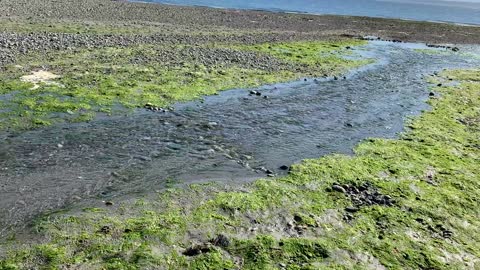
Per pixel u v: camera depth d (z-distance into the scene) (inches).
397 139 755.4
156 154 627.8
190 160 618.2
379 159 660.7
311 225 471.2
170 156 625.6
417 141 750.5
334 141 730.2
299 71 1170.0
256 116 818.8
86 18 1637.6
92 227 438.3
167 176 566.3
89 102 789.9
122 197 506.3
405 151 697.6
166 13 1990.7
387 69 1307.8
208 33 1562.5
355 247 438.0
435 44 1908.2
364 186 568.4
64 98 792.9
